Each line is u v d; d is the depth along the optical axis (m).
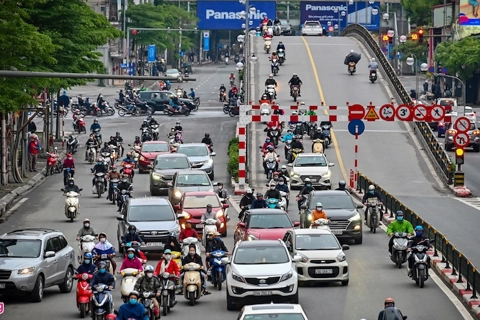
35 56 124.88
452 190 143.12
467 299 74.25
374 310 71.56
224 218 104.81
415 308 72.38
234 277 72.25
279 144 181.00
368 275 85.38
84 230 89.38
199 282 74.62
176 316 70.50
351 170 143.38
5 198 129.00
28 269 74.06
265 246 75.69
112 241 101.69
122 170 148.38
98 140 188.50
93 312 67.25
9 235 77.56
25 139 153.12
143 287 68.62
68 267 80.00
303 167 143.00
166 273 71.69
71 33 157.62
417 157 167.50
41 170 161.38
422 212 124.00
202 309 72.94
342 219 100.56
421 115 143.50
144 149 162.62
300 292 78.62
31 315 70.69
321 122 175.75
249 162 162.38
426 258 80.69
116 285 81.88
